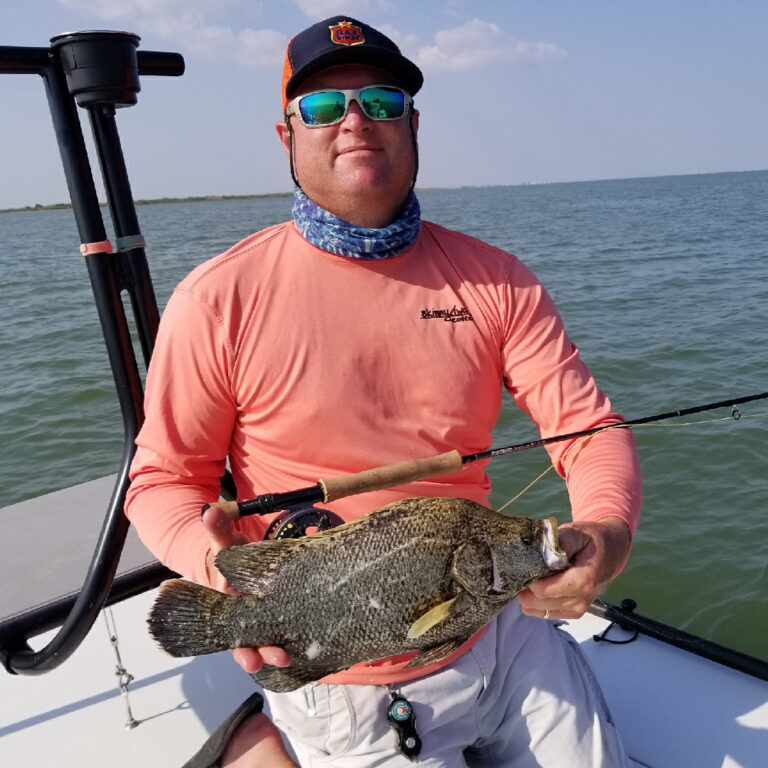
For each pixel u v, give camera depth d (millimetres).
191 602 831
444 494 1006
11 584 1336
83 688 1338
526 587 849
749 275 7500
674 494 2857
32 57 1049
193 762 1112
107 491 1706
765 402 3607
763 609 2258
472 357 1021
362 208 996
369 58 985
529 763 1041
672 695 1264
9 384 4660
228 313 961
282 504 852
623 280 7539
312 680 856
